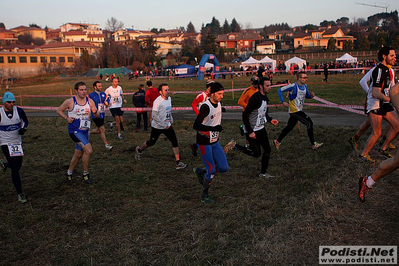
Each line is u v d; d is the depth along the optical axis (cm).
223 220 439
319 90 2020
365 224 369
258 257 334
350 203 421
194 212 473
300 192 516
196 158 738
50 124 1234
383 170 384
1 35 10550
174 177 623
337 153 690
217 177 609
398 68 3072
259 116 565
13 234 432
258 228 411
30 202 529
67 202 527
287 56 7394
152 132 678
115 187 581
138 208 496
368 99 575
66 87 3597
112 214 480
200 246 377
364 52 6762
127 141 927
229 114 1321
